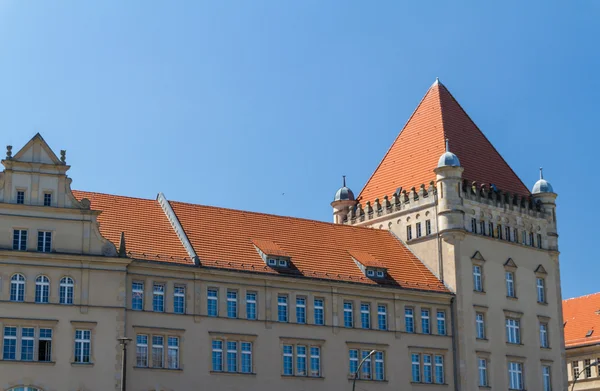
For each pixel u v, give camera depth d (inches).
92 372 2837.1
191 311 3075.8
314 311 3326.8
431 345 3550.7
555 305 3983.8
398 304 3503.9
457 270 3641.7
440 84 4146.2
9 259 2815.0
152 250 3102.9
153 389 2952.8
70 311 2847.0
